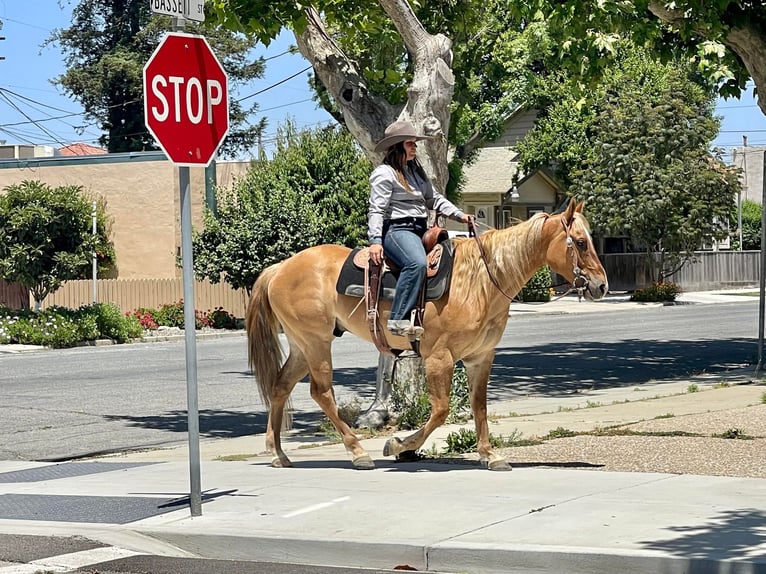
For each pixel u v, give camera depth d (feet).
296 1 47.29
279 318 36.42
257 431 50.49
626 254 183.32
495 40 99.45
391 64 61.16
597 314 138.62
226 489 32.30
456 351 33.50
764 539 23.40
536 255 32.99
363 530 25.90
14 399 62.75
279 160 123.03
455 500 28.78
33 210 113.50
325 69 49.52
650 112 159.33
